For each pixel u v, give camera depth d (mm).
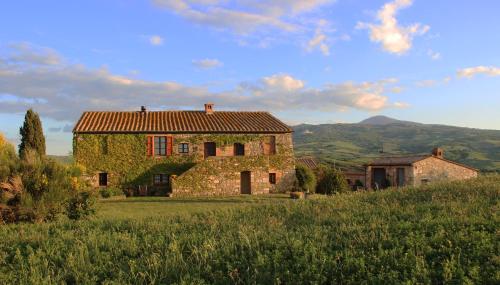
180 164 38281
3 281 6477
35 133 35594
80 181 15047
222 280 6328
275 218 10094
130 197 35062
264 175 37688
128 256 7566
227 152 38906
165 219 10844
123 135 37781
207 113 43438
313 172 41719
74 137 37156
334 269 6316
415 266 6148
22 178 13562
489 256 6375
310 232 8227
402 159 48344
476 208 9438
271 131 39312
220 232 8828
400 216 9344
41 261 7332
